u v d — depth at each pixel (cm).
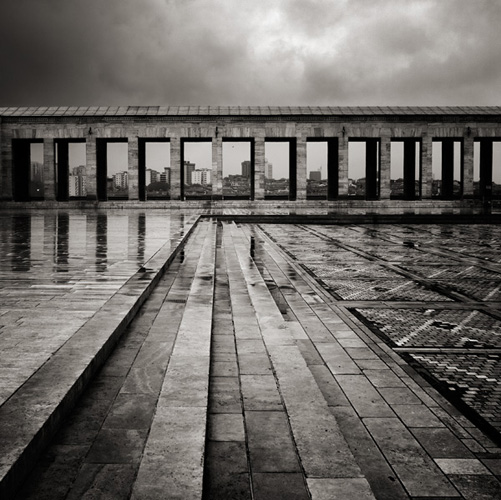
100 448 414
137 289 953
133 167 5784
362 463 461
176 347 670
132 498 345
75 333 655
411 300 1252
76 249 1616
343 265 1836
